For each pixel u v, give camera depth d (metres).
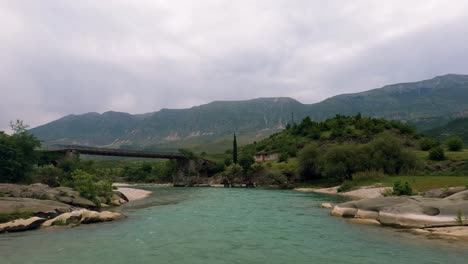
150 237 26.27
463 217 25.27
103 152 125.88
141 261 19.52
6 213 30.02
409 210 28.27
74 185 49.94
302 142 157.12
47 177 72.69
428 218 26.72
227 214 40.22
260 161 148.12
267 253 21.34
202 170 153.25
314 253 21.20
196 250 22.16
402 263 18.67
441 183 58.78
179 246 23.28
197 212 42.19
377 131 147.25
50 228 29.72
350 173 94.50
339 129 156.00
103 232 28.27
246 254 21.09
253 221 34.50
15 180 65.19
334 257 20.20
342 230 28.72
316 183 106.19
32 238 25.72
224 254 21.11
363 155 93.12
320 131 166.38
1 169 63.06
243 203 54.72
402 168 90.94
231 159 163.88
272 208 46.72
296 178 114.62
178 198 66.88
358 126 155.62
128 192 79.31
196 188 117.88
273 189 104.62
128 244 23.84
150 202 57.38
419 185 59.78
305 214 39.69
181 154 156.88
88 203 42.97
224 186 130.25
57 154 93.44
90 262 19.23
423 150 127.62
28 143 69.25
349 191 75.44
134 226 31.34
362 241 24.20
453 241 23.30
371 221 31.50
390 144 93.00
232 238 25.94
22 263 19.00
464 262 18.64
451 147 118.25
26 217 30.16
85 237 26.17
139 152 139.00
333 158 95.94
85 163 93.50
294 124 197.38
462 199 28.20
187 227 30.91
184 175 155.25
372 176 84.06
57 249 22.27
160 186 141.12
